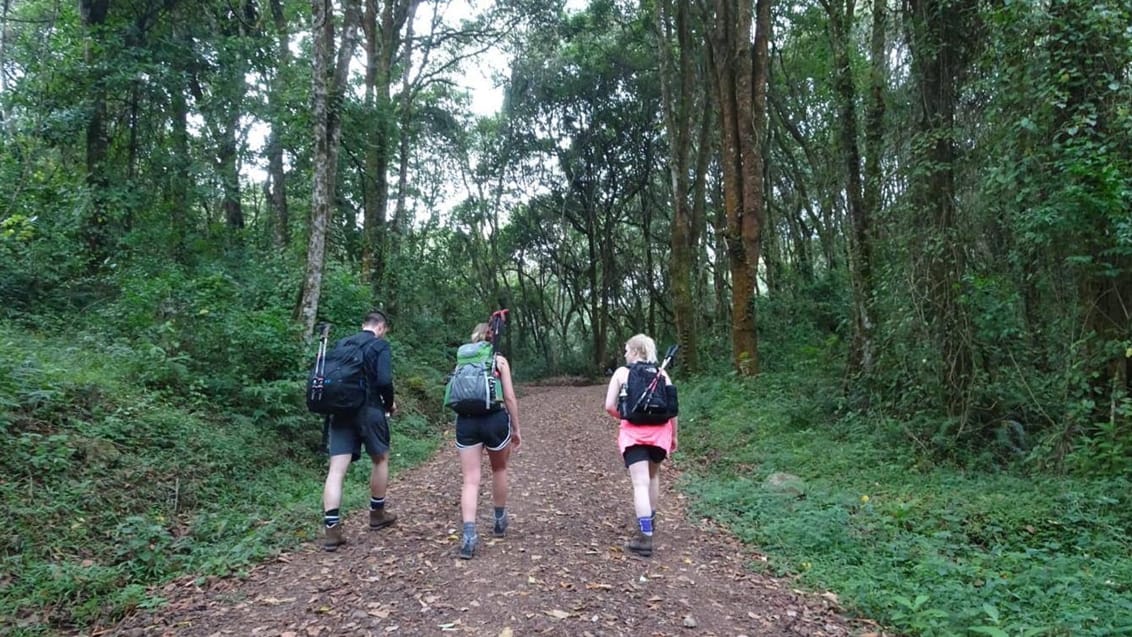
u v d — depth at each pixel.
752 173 14.99
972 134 9.36
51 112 13.27
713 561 5.43
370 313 5.87
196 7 15.83
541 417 15.87
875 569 5.29
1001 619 4.27
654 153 32.72
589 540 5.75
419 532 5.86
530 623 3.97
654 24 21.06
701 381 16.45
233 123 16.30
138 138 16.06
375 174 19.03
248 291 12.69
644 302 44.47
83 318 10.48
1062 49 7.41
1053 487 6.91
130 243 13.20
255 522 6.02
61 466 5.54
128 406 7.01
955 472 8.12
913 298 9.51
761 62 15.08
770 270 23.48
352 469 8.53
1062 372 8.06
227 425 8.02
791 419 11.14
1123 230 6.80
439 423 13.70
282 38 17.30
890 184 10.38
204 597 4.44
